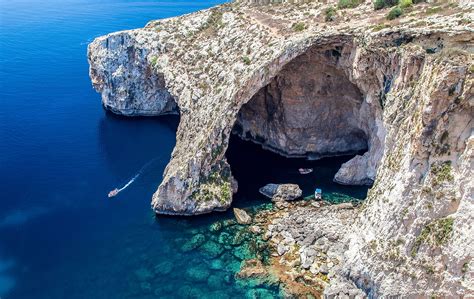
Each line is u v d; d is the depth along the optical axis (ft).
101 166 211.61
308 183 196.85
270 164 216.13
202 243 158.81
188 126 204.95
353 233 137.80
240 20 241.35
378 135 174.81
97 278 142.92
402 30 147.95
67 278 142.92
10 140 233.96
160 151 228.22
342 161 219.20
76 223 170.19
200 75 219.61
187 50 239.91
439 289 105.81
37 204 181.78
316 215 170.81
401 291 114.01
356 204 177.58
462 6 156.56
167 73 235.40
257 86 189.88
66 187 193.98
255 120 234.38
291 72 204.13
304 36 186.70
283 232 161.79
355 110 208.95
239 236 161.27
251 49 206.28
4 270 146.00
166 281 141.18
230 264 147.95
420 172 113.29
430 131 109.29
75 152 224.33
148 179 200.64
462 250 100.53
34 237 162.09
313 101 211.82
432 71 115.14
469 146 101.35
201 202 174.70
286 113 217.36
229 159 220.64
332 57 189.06
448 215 105.81
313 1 242.78
